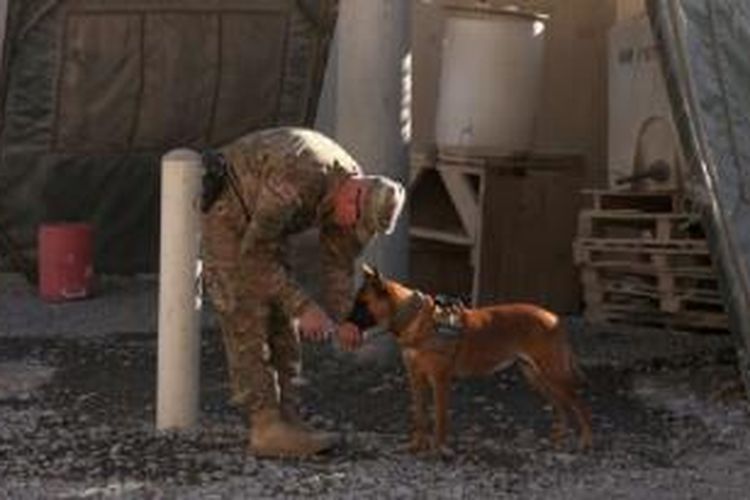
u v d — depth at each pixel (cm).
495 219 1284
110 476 738
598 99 1523
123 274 1462
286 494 704
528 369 805
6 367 1047
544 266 1302
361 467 755
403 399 938
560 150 1459
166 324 837
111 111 1370
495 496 700
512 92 1303
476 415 889
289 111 1397
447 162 1303
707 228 886
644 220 1223
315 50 1372
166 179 821
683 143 894
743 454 794
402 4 1052
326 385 980
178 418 843
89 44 1345
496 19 1298
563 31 1523
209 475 739
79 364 1064
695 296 1188
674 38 892
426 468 755
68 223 1408
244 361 767
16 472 745
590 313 1269
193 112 1389
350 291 748
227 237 745
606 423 873
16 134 1364
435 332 753
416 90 1477
